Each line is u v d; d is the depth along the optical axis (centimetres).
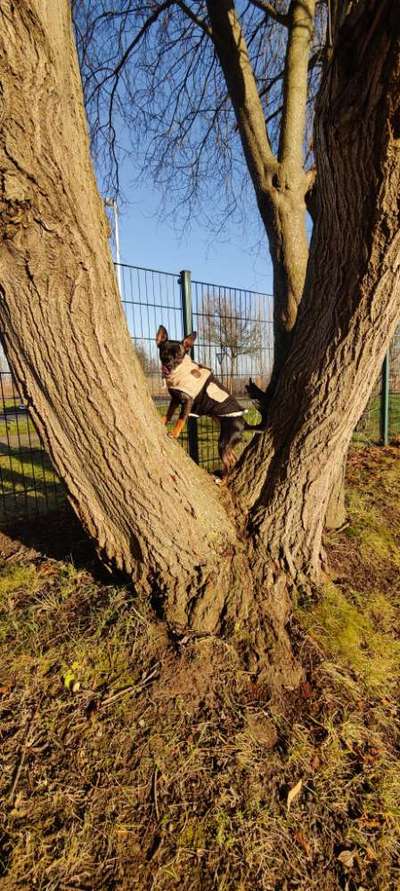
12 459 650
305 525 279
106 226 177
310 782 191
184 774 188
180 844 166
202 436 613
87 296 174
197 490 256
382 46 143
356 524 399
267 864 163
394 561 361
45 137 140
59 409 203
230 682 224
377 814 183
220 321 545
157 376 491
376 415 805
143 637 242
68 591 285
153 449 224
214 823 172
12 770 185
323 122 176
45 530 382
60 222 154
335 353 221
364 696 236
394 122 153
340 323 212
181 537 246
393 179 165
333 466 262
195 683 221
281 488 269
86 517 250
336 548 358
